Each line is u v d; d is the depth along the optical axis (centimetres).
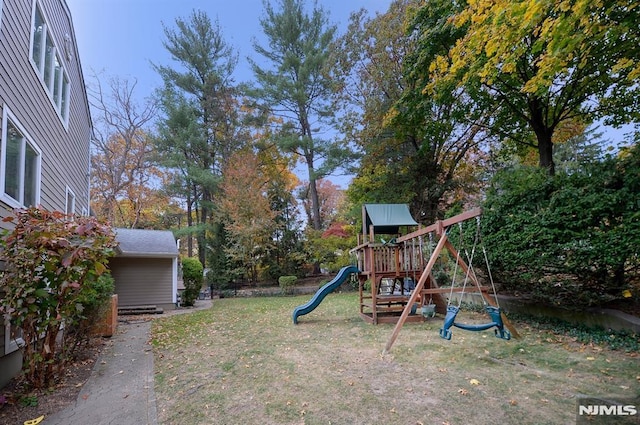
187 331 725
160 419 309
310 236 1817
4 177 439
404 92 1145
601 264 478
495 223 639
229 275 1722
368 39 1407
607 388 335
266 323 784
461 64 627
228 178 1781
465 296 862
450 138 1423
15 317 364
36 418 320
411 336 588
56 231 400
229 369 442
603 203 467
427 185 1402
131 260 1185
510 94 860
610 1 436
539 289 585
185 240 2636
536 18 413
